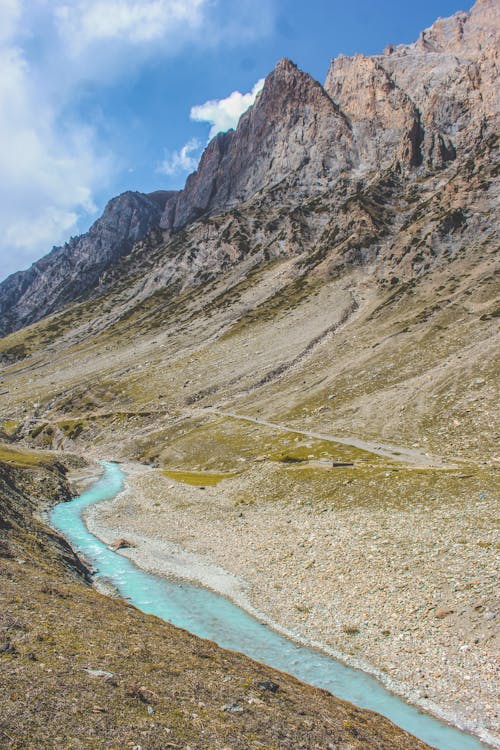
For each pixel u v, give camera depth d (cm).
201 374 18050
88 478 10994
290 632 3866
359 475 6975
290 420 12394
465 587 3816
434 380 11669
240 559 5391
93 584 4788
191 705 1972
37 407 19588
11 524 5156
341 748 1928
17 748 1435
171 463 12000
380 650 3469
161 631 3034
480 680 3016
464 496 5472
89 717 1684
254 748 1727
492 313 14588
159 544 6200
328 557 4912
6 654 2073
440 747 2552
